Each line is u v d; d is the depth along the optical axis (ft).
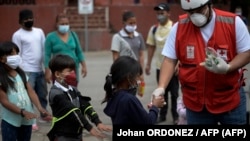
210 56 12.84
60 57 14.42
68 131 14.20
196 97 13.93
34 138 21.85
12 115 15.60
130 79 11.79
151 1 63.21
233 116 13.97
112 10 62.75
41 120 24.13
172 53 14.16
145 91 33.06
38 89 23.80
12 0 59.72
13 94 15.52
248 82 21.74
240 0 65.98
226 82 13.52
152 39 25.00
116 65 11.84
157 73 24.58
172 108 23.90
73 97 14.53
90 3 52.70
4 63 15.52
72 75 14.61
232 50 13.44
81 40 59.06
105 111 12.12
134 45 23.00
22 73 16.11
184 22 13.76
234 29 13.29
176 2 64.49
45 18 60.18
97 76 39.88
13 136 15.79
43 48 23.86
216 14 13.38
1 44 15.57
